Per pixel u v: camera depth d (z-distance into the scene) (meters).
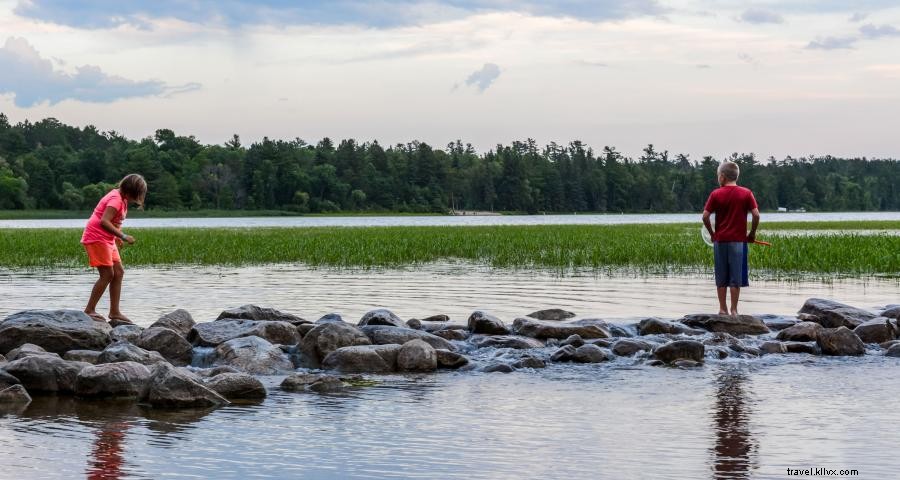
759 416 7.07
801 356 10.22
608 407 7.46
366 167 175.12
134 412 7.45
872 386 8.32
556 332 11.06
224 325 10.74
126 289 17.61
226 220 124.62
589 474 5.55
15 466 5.75
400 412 7.34
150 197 156.88
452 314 13.54
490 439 6.41
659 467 5.68
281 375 9.31
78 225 89.44
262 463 5.84
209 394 7.73
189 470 5.68
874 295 16.28
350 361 9.44
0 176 147.62
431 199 176.62
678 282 19.14
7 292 16.91
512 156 186.38
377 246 31.67
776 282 19.20
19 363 8.43
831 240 30.34
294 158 173.62
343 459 5.93
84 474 5.58
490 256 28.62
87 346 10.27
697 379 8.77
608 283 18.91
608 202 196.00
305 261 26.78
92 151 167.88
